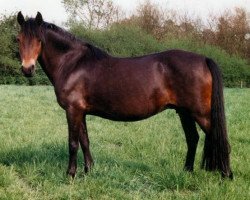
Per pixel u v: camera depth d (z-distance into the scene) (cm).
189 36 4612
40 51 563
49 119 1198
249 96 2106
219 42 4906
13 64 3547
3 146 767
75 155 570
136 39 4131
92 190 521
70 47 571
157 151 745
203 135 949
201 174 557
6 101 1658
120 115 561
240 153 723
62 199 498
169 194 511
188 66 541
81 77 560
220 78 537
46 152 702
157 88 548
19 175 607
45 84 3644
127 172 592
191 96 539
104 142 889
